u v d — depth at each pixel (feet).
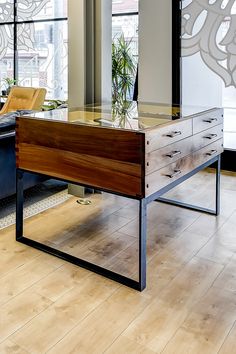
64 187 13.15
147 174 6.91
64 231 9.63
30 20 23.45
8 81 23.48
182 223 10.24
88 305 6.66
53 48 23.13
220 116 10.17
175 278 7.55
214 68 14.90
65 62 22.89
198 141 8.94
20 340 5.77
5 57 25.00
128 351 5.57
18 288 7.13
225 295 6.99
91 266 7.88
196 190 12.93
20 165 8.78
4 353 5.49
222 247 8.87
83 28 11.22
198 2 14.70
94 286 7.25
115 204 11.55
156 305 6.68
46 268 7.88
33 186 12.23
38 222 10.18
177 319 6.30
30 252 8.54
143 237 7.09
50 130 8.06
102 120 8.12
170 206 11.48
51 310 6.49
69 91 11.91
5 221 10.22
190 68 15.60
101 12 11.37
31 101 18.40
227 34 14.35
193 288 7.21
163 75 16.17
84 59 11.45
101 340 5.79
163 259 8.30
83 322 6.20
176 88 15.98
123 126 7.32
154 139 7.00
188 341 5.78
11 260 8.16
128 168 7.02
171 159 7.72
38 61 23.89
